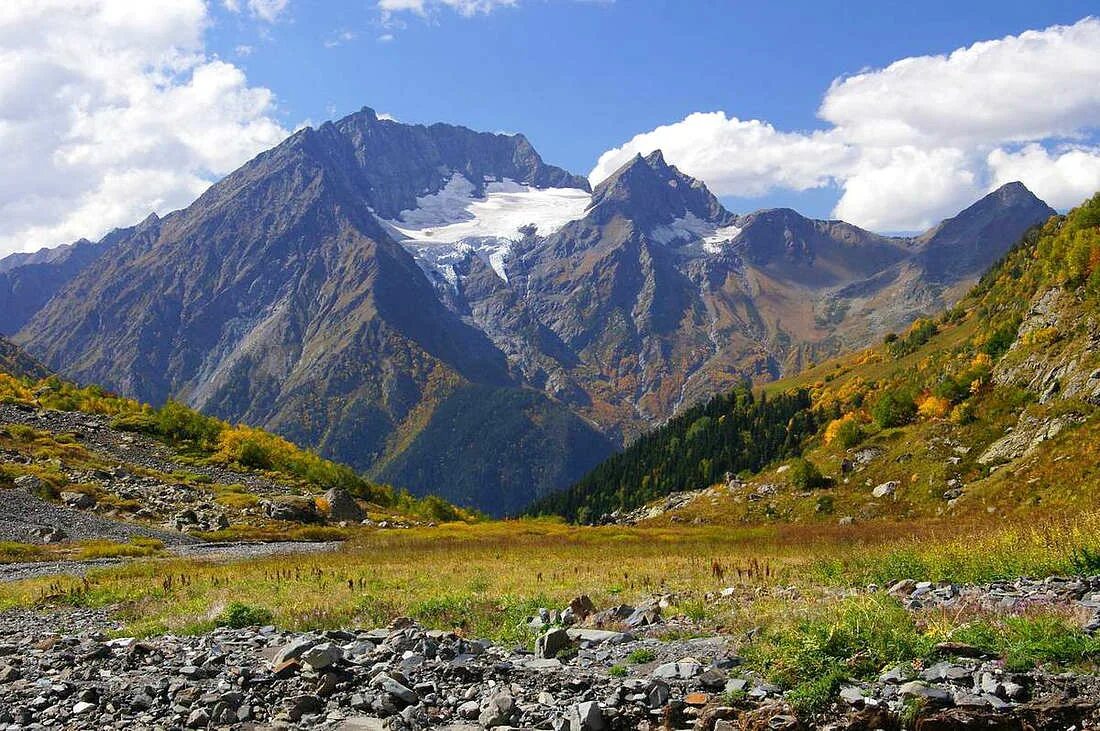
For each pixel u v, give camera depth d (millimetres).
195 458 105812
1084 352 89062
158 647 16250
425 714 11820
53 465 80750
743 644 14000
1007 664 11562
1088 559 19250
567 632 16547
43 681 13664
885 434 114312
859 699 10727
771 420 195000
